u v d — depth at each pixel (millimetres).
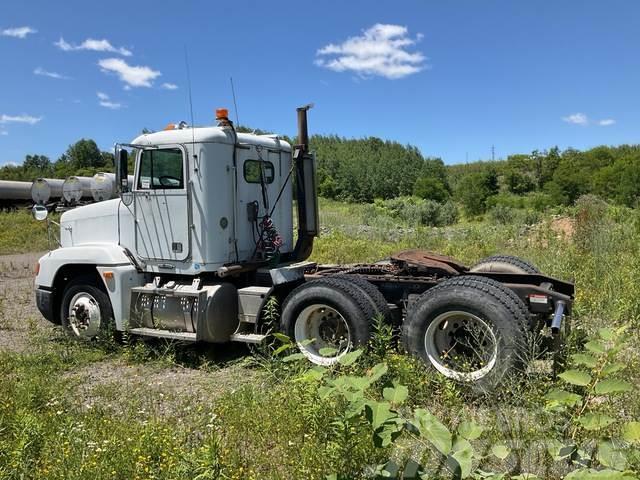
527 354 4660
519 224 18672
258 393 4840
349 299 5391
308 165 7246
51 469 3418
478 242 13367
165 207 6449
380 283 5941
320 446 3461
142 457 3447
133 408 4699
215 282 6398
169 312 6367
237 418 4266
